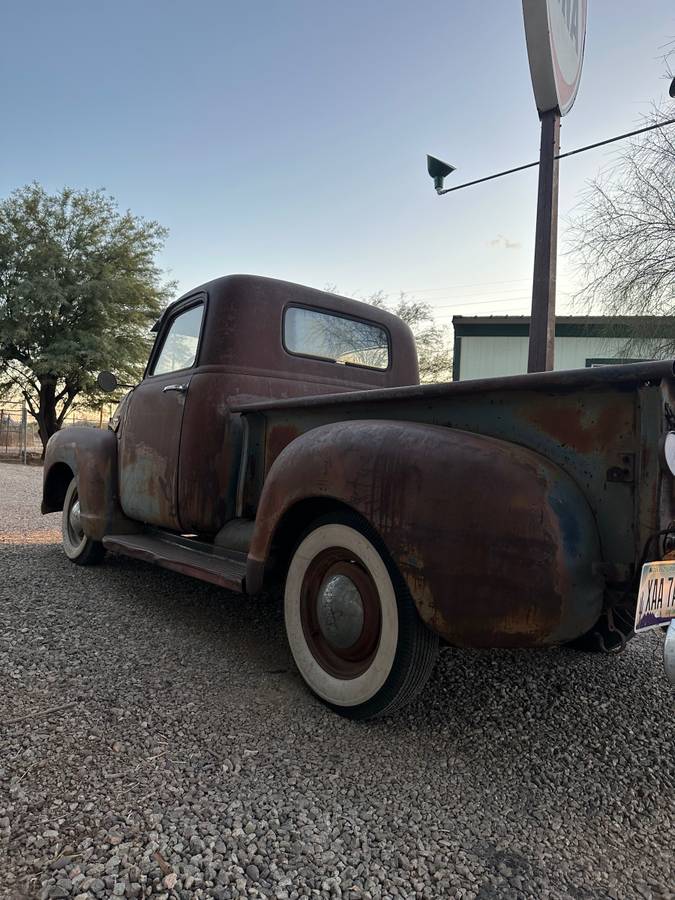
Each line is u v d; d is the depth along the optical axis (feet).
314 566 8.49
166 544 12.84
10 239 69.21
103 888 4.82
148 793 6.11
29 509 28.32
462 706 8.68
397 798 6.33
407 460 7.08
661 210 38.06
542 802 6.43
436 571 6.68
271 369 12.32
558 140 17.63
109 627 11.11
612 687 9.58
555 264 17.85
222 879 5.01
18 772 6.35
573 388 6.41
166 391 12.52
